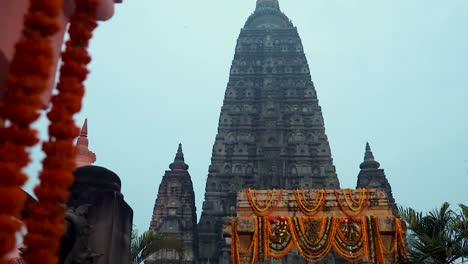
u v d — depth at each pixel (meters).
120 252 9.91
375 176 50.75
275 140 54.78
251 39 65.12
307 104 58.38
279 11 70.00
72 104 3.65
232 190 52.16
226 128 56.75
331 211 20.22
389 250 19.00
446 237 14.48
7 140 3.09
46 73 3.29
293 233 19.59
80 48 3.86
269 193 21.06
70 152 3.57
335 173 52.97
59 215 3.41
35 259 3.22
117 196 9.95
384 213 19.97
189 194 50.69
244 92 59.66
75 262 8.35
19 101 3.14
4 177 2.96
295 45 63.94
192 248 46.25
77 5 3.98
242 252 19.75
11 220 2.92
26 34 3.31
